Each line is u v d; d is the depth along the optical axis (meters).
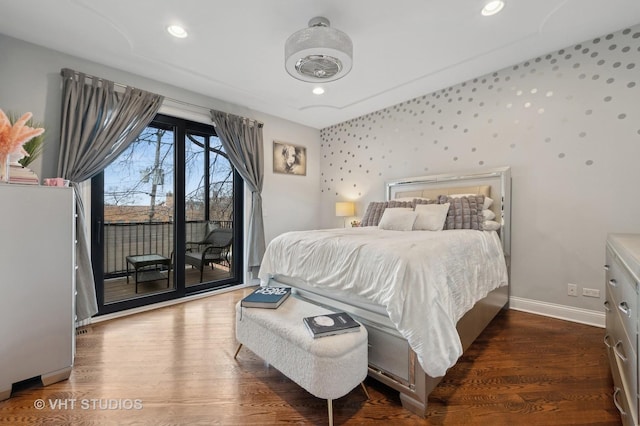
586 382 1.65
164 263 3.40
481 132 3.07
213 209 4.09
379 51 2.53
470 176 3.09
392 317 1.40
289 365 1.48
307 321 1.51
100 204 2.73
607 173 2.38
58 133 2.43
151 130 3.29
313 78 2.26
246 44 2.41
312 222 4.73
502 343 2.14
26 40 2.30
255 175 3.83
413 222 2.75
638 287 0.97
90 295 2.43
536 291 2.74
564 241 2.59
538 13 2.06
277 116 4.23
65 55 2.49
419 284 1.43
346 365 1.36
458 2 1.93
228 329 2.47
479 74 3.01
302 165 4.59
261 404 1.50
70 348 1.75
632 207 2.28
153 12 2.00
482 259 2.22
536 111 2.72
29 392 1.59
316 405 1.49
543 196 2.69
